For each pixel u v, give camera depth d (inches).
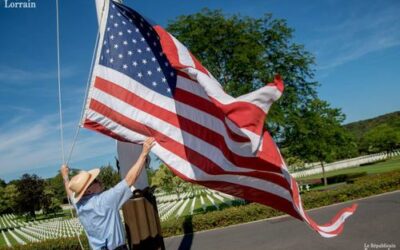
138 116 182.2
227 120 145.4
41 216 2640.3
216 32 963.3
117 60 188.9
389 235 402.6
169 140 177.5
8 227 1806.1
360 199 751.7
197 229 675.4
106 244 141.9
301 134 1093.8
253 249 456.8
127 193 149.1
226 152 161.9
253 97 122.6
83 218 144.8
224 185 168.9
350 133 1411.2
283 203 168.2
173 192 2155.5
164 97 184.5
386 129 2812.5
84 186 145.9
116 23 195.6
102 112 181.8
